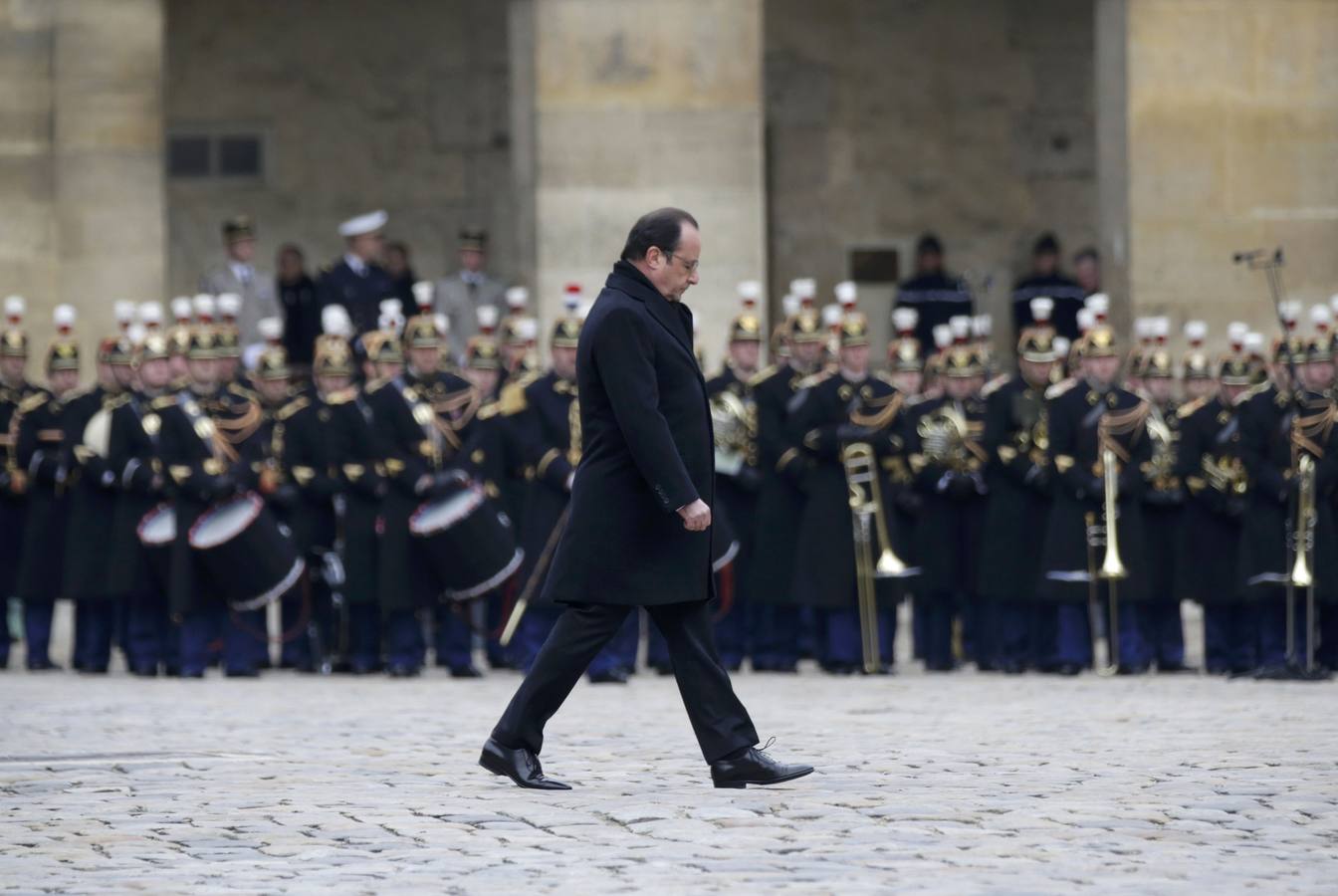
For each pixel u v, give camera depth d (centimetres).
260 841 2375
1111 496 4941
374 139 7575
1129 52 6084
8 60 6000
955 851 2267
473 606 5638
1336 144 6125
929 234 7594
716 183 6028
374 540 5031
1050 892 2041
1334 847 2291
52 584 5288
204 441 4972
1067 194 7644
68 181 6028
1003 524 5075
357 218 7581
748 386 5066
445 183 7594
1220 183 6106
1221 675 4928
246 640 5031
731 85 6022
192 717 3812
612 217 5991
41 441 5275
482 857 2258
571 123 5991
